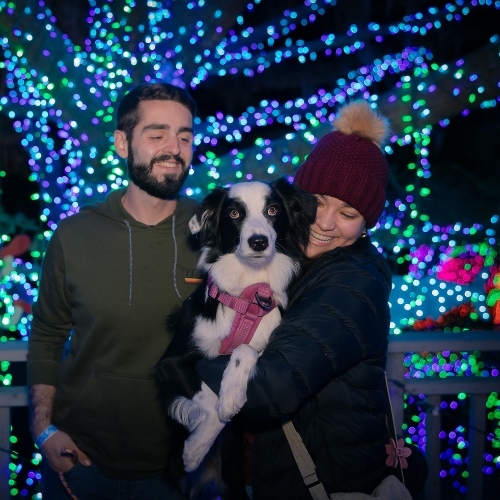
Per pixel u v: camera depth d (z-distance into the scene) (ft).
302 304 5.96
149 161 7.30
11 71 16.35
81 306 7.34
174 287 7.48
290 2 26.17
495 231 21.36
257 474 6.02
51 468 7.39
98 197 15.42
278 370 5.39
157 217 7.70
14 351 9.03
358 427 5.95
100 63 15.20
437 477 9.62
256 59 18.81
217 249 7.45
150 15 15.26
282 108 20.40
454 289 18.95
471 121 28.12
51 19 14.80
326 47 20.44
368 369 6.06
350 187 6.81
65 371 7.48
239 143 26.76
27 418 13.52
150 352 7.34
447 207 25.86
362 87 17.54
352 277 6.12
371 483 6.12
